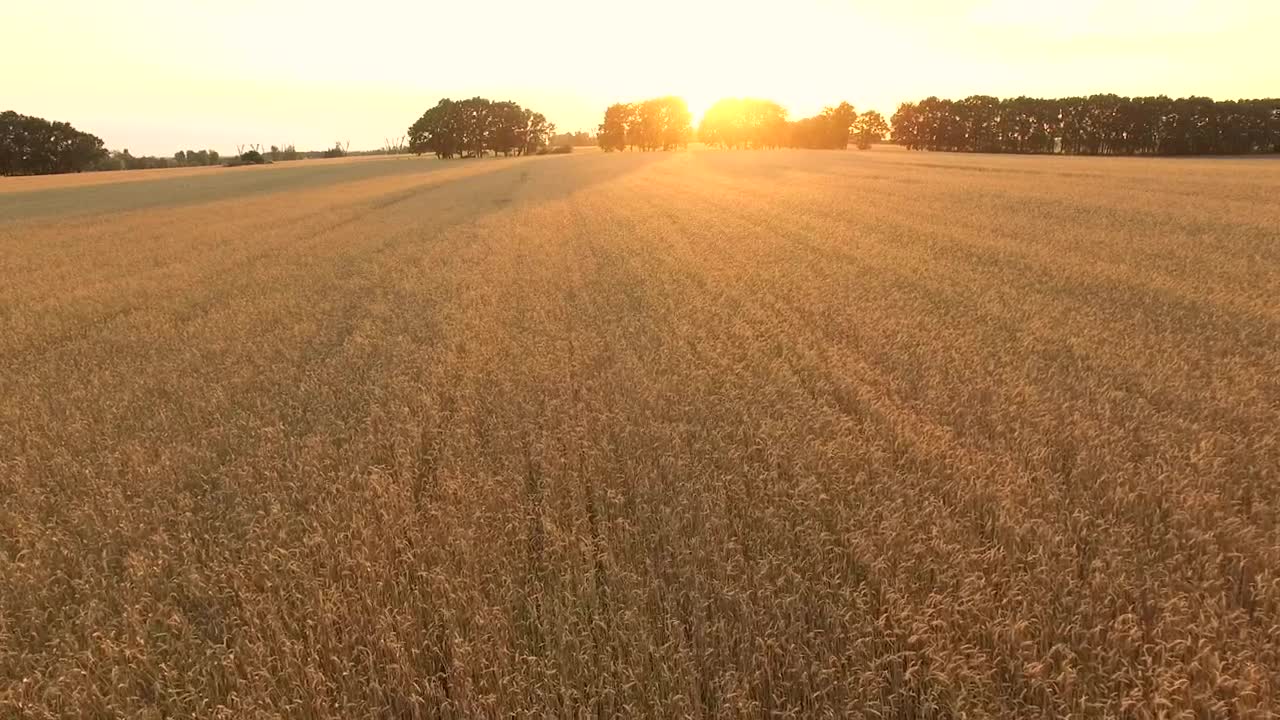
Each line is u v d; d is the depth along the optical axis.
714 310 15.56
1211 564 5.55
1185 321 13.40
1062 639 5.04
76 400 11.50
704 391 10.37
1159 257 19.98
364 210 44.59
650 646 4.98
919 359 11.46
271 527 7.01
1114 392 9.57
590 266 21.75
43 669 5.46
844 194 44.22
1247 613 5.25
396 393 10.91
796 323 14.18
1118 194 36.81
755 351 11.98
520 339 13.77
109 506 7.69
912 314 14.62
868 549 6.01
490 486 7.52
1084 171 55.38
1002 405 9.21
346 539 6.76
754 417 9.20
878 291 16.88
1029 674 4.66
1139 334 12.60
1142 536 6.18
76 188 77.44
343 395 11.08
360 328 15.50
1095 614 5.17
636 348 12.90
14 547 7.25
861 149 174.88
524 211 39.59
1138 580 5.52
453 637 5.29
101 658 5.50
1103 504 6.69
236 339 15.09
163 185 79.69
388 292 19.30
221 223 39.00
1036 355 11.52
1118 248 21.58
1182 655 4.79
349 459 8.66
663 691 4.82
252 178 90.94
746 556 6.27
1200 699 4.39
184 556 6.62
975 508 6.78
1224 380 9.97
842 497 7.01
